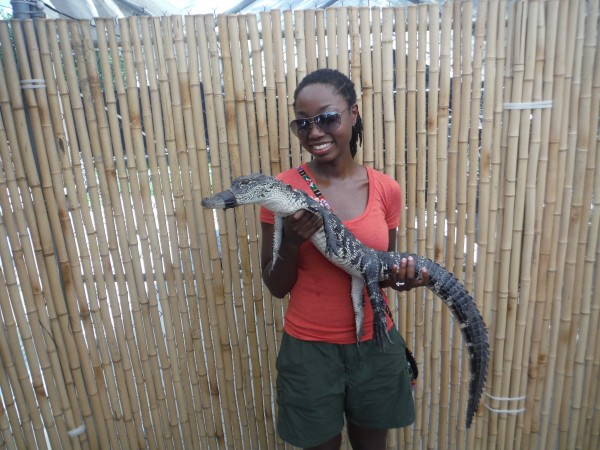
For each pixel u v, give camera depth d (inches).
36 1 99.2
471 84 105.3
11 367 108.9
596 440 125.2
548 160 107.7
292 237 77.4
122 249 109.3
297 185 85.6
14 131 98.0
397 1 162.2
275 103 105.5
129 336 114.7
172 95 102.6
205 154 107.4
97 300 111.1
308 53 103.4
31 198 102.5
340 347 86.5
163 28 99.2
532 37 101.0
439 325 119.3
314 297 85.4
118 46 102.1
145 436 123.3
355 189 86.7
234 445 127.6
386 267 85.2
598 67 102.2
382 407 89.7
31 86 96.4
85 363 113.7
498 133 107.2
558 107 104.3
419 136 108.7
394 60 112.6
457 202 112.7
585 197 109.5
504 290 115.6
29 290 106.0
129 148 104.3
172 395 121.1
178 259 112.3
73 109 100.0
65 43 96.2
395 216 91.9
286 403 89.0
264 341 120.4
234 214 111.2
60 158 102.2
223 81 104.4
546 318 117.4
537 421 124.7
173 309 115.3
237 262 115.0
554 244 112.8
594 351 119.0
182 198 109.1
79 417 116.9
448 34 102.7
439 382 125.5
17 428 112.7
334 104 79.0
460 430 125.6
